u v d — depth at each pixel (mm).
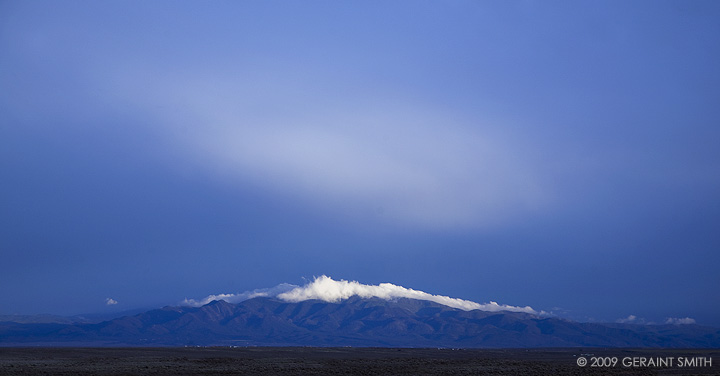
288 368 108625
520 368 117312
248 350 182625
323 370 105750
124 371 97188
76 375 89000
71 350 161750
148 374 93188
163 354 151000
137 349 175375
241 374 95375
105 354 147000
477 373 103562
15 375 86938
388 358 152000
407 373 101812
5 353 140000
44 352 149875
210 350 179125
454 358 159500
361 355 168250
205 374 94562
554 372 107812
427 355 177625
